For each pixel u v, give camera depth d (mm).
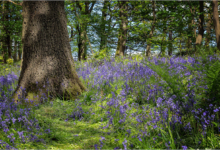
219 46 12586
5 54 20047
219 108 2414
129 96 4180
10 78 5070
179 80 2854
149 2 16797
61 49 4516
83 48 16562
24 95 4055
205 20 25203
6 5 18141
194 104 2625
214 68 2547
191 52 9875
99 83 4918
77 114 3529
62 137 2719
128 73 5320
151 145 2338
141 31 15914
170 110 2805
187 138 2400
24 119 2842
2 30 18797
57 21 4477
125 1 15938
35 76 4273
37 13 4320
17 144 2328
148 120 2857
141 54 10328
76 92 4547
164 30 17219
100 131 2941
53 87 4336
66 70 4547
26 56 4371
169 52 16734
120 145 2449
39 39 4316
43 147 2396
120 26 16016
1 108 2943
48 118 3369
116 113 3209
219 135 2342
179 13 15742
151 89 3836
